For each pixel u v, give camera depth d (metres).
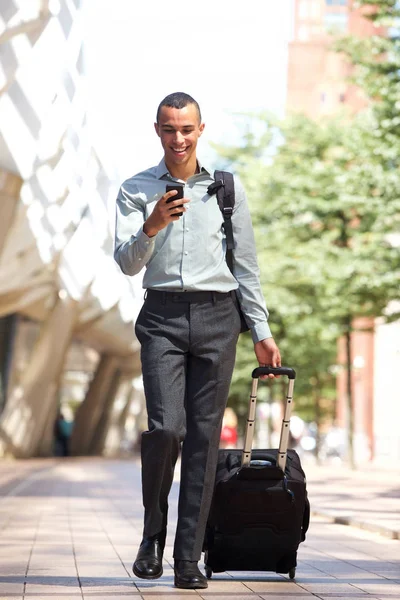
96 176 47.81
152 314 7.60
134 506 18.56
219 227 7.65
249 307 7.79
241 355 52.84
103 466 42.84
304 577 8.59
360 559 10.49
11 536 12.54
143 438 7.45
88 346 79.50
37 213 39.16
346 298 36.44
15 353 53.75
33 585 7.82
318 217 39.72
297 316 43.22
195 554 7.58
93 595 7.23
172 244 7.58
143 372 7.58
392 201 31.95
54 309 52.72
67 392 99.94
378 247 34.09
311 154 42.66
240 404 65.50
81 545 11.48
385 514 16.64
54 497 20.92
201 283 7.55
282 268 40.88
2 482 27.17
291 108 44.56
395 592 7.64
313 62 93.06
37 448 60.78
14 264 42.72
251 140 50.69
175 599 7.03
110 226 51.47
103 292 60.28
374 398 68.69
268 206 41.19
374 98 32.00
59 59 27.83
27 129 29.45
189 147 7.43
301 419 82.75
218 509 7.94
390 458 67.69
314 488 25.56
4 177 29.69
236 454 8.17
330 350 52.53
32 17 23.98
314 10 99.88
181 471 7.67
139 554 7.54
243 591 7.51
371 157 32.28
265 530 8.00
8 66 25.44
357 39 32.09
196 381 7.64
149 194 7.67
